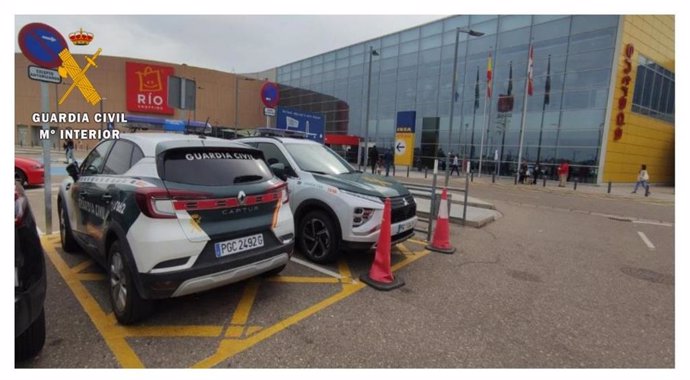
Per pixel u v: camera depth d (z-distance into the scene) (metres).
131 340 3.00
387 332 3.30
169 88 9.69
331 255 4.82
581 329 3.54
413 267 5.14
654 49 23.98
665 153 28.28
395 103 32.47
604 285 4.77
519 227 8.43
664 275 5.25
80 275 4.24
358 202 4.62
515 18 24.84
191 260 3.07
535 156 24.56
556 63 23.28
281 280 4.39
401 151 10.38
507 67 25.45
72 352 2.81
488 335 3.34
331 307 3.74
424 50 30.11
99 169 4.09
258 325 3.32
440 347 3.11
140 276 2.94
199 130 7.88
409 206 5.16
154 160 3.27
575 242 7.13
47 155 5.74
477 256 5.81
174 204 3.04
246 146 4.00
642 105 24.16
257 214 3.61
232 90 50.88
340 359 2.89
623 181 24.19
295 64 43.38
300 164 5.44
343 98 37.16
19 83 47.94
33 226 2.49
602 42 21.42
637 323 3.70
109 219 3.34
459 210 9.74
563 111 23.16
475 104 27.14
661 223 9.89
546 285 4.68
